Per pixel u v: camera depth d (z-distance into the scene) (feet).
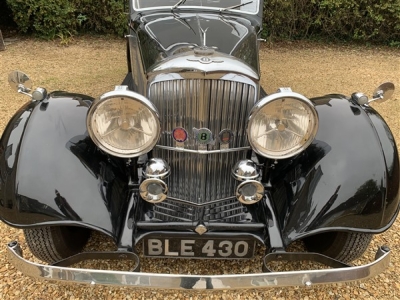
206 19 10.62
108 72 20.48
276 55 24.80
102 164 7.74
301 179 7.64
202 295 8.45
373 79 21.39
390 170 7.49
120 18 25.85
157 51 8.80
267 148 7.18
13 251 6.83
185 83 7.04
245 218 8.10
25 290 8.47
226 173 8.00
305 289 8.66
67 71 20.56
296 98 6.70
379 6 26.07
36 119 7.70
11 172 7.14
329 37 27.86
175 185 8.16
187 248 7.90
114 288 8.53
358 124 7.86
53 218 6.98
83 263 9.07
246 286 6.68
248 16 11.54
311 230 7.12
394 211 7.57
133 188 8.24
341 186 7.24
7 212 7.11
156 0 11.71
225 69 6.93
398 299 8.55
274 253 7.16
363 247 8.00
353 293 8.63
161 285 6.61
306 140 7.11
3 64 21.27
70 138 7.61
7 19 27.40
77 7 25.95
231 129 7.47
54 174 7.14
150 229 7.79
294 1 26.35
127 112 6.85
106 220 7.19
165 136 7.64
